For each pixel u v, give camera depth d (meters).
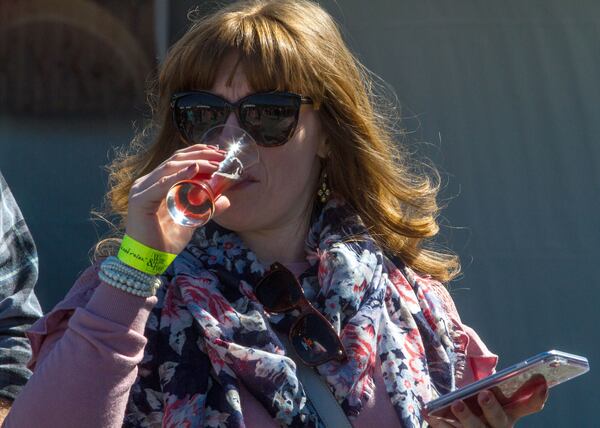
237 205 6.62
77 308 5.73
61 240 13.78
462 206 13.82
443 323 7.29
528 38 13.75
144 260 5.71
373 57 13.73
